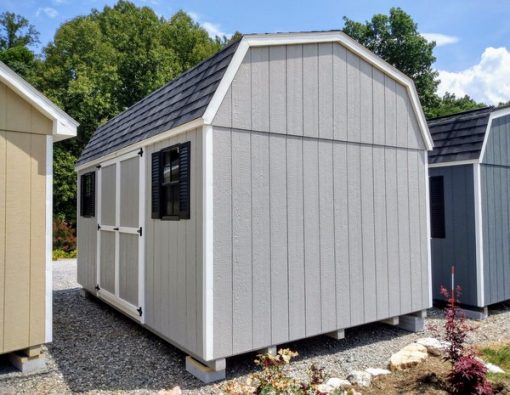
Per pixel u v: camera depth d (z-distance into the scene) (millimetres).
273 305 4207
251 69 4160
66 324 5902
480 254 6398
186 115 4203
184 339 4137
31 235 4184
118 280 5953
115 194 6156
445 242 6871
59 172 17875
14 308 4059
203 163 3840
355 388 3492
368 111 5277
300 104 4570
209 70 4453
